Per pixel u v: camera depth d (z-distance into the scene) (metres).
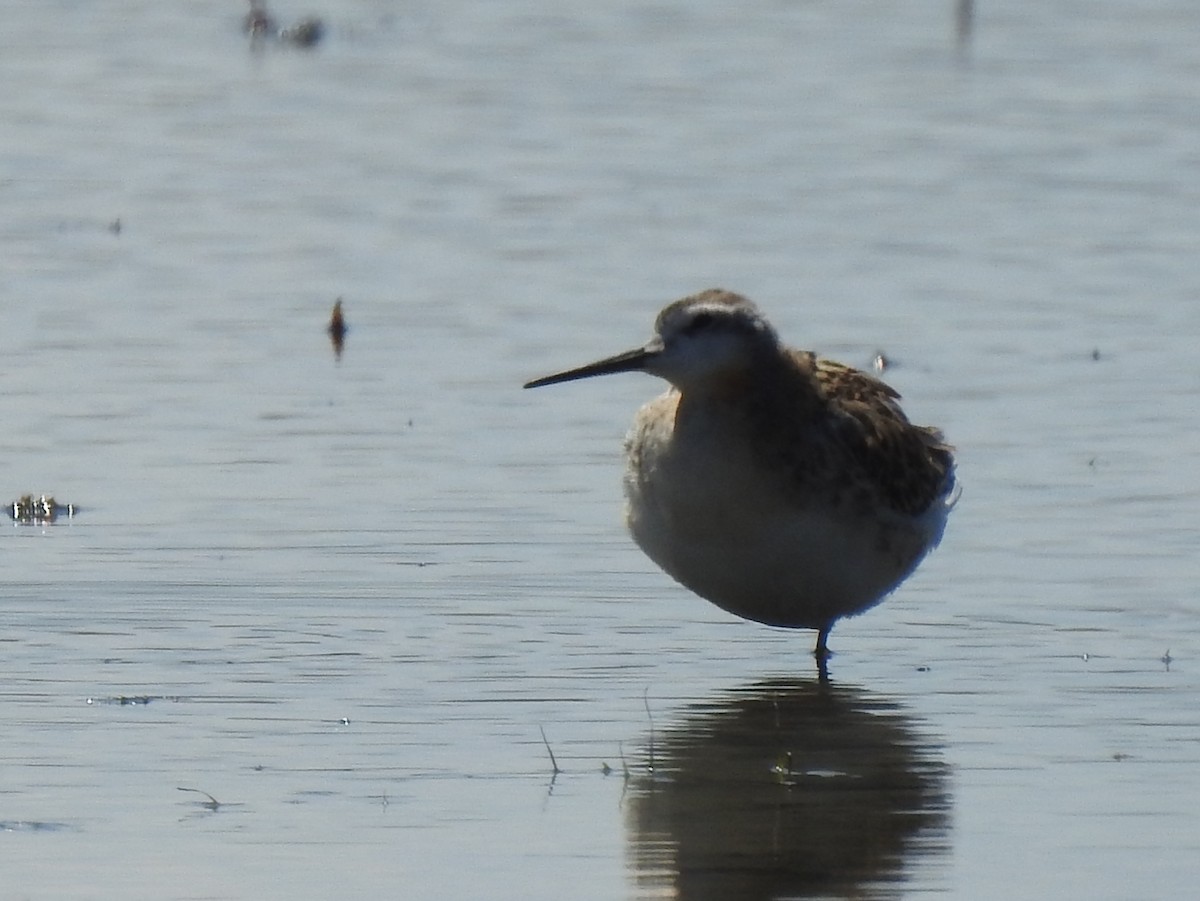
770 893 9.56
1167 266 21.31
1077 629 13.22
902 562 12.92
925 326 19.53
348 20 32.38
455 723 11.68
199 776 10.87
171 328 19.31
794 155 25.44
